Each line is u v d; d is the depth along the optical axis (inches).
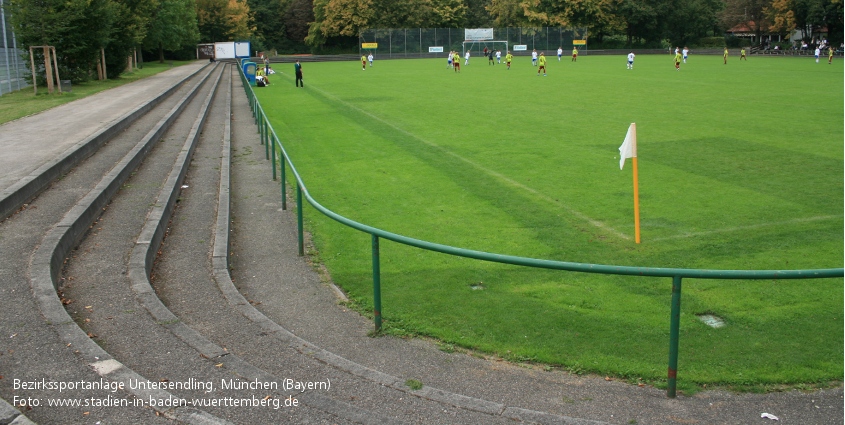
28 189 425.7
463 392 216.4
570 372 235.8
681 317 294.2
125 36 1740.9
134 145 653.9
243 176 610.5
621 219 455.8
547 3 3737.7
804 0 3230.8
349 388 207.5
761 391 221.9
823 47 3198.8
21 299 256.4
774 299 314.3
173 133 818.2
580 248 396.8
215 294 298.5
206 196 510.0
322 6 3961.6
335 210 493.4
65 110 938.1
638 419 198.4
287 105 1257.4
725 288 329.4
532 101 1218.0
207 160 668.1
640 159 658.2
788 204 484.4
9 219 375.9
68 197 426.3
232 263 368.5
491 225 448.8
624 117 975.6
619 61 2866.6
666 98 1237.1
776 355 252.2
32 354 210.2
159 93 1216.8
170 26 2824.8
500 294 322.7
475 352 253.6
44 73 1485.0
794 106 1083.3
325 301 310.7
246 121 1008.2
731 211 468.8
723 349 258.5
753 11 3639.3
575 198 514.9
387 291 326.0
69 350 213.3
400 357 245.8
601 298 317.4
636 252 387.9
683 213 466.0
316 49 4018.2
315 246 402.9
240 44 3644.2
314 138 845.2
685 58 2716.5
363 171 633.6
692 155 673.6
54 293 262.2
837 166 611.8
